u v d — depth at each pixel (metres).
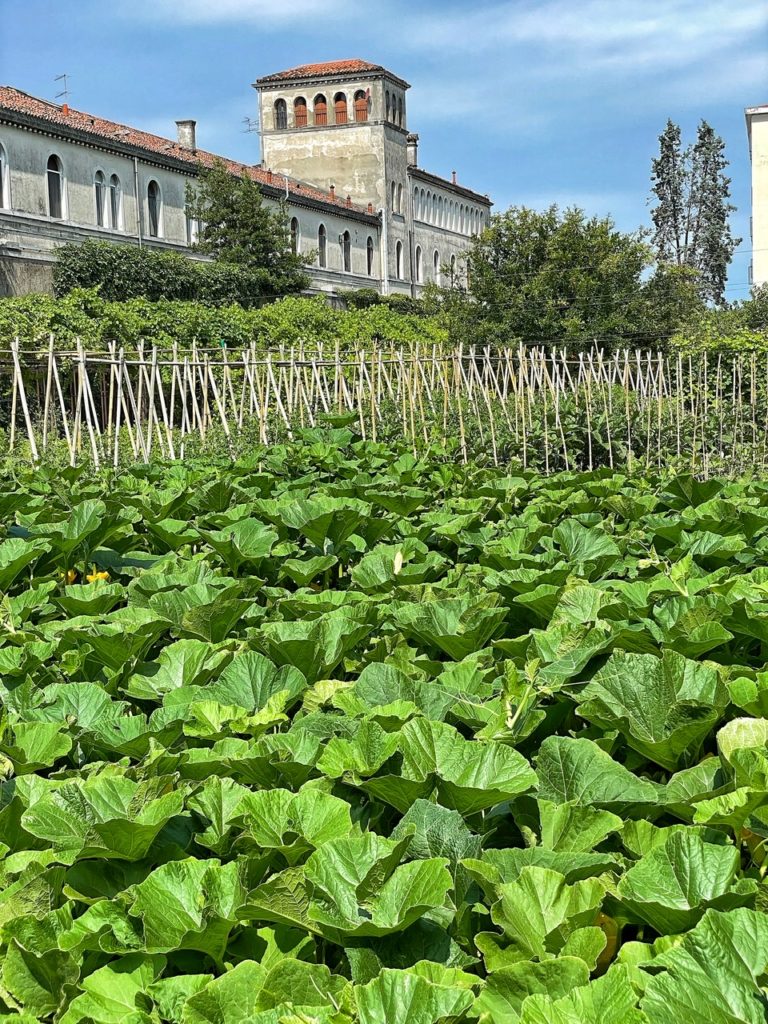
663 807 2.08
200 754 2.27
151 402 13.52
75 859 1.90
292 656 2.83
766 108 48.81
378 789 2.04
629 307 40.88
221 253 43.12
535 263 42.75
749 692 2.34
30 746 2.37
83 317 24.44
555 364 15.38
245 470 7.94
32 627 3.37
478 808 2.03
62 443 14.26
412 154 68.62
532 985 1.48
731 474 13.87
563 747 2.15
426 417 14.73
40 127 34.03
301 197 51.47
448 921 1.73
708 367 16.86
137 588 3.65
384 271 60.25
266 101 61.50
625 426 14.91
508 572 3.63
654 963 1.46
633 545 4.69
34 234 34.09
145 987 1.67
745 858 2.08
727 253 85.25
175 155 43.22
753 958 1.44
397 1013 1.43
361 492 6.39
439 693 2.54
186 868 1.79
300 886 1.69
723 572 3.56
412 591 3.62
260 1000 1.52
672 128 85.19
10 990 1.66
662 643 2.83
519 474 8.69
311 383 15.38
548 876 1.69
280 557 4.51
